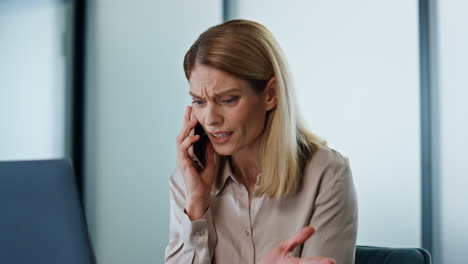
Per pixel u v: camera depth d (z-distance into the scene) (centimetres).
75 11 345
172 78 379
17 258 77
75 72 344
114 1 359
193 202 144
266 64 132
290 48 391
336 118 385
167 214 375
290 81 138
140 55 368
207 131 132
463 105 373
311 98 387
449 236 373
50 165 84
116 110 359
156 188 372
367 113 381
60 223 81
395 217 378
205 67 127
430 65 377
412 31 378
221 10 397
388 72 380
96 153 351
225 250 145
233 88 127
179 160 145
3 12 321
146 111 370
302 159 144
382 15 381
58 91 339
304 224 140
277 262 99
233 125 129
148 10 371
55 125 337
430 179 376
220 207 148
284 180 137
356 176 382
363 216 380
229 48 126
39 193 81
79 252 81
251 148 142
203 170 146
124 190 361
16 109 324
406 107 378
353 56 383
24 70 327
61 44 340
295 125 139
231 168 147
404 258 153
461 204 371
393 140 379
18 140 324
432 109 377
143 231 367
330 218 139
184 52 383
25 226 79
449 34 377
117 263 358
